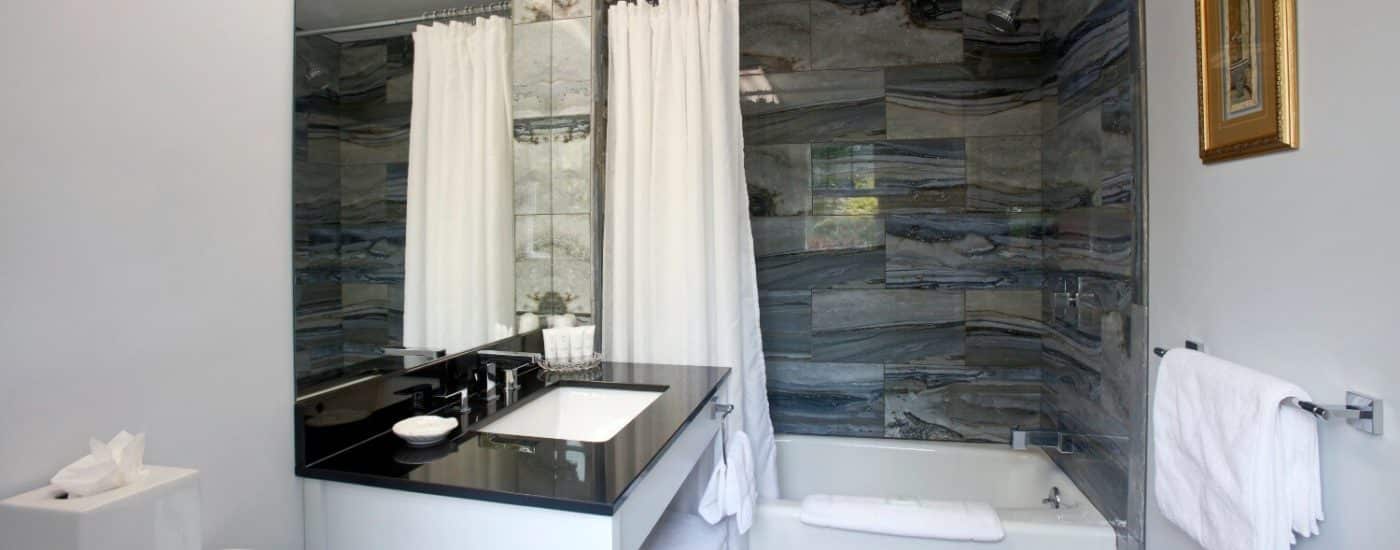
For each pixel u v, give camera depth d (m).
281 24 1.08
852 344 2.68
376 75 1.33
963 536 1.82
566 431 1.65
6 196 0.71
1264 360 1.21
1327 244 1.04
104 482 0.72
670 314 2.00
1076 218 2.16
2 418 0.71
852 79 2.62
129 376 0.84
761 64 2.68
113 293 0.82
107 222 0.81
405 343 1.40
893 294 2.64
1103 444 1.95
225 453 0.98
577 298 2.01
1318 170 1.06
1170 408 1.41
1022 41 2.52
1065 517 1.92
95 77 0.79
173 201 0.89
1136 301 1.73
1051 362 2.43
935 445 2.53
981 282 2.58
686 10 1.98
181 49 0.90
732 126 2.06
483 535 1.01
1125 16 1.77
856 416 2.69
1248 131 1.22
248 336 1.02
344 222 1.23
